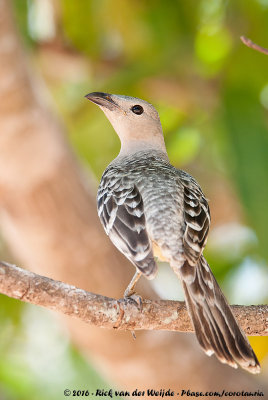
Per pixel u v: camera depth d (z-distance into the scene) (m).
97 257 13.14
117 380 13.50
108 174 10.88
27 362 15.23
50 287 8.74
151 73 14.77
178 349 13.14
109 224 10.12
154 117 12.41
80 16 15.45
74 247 13.07
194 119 15.48
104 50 15.61
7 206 13.00
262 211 12.57
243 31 15.08
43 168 12.77
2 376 14.86
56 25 15.45
